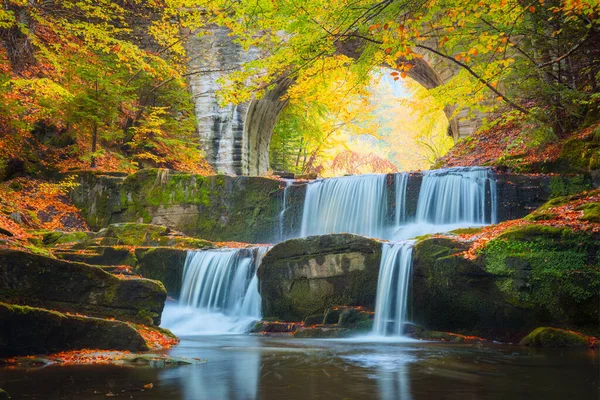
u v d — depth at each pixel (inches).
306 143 1572.3
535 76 676.7
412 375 271.3
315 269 517.3
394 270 479.2
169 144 1032.2
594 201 477.4
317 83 612.1
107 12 1068.5
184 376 268.8
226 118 1159.0
